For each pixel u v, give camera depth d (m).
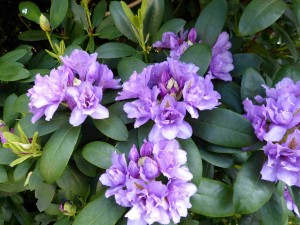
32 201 0.53
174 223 0.30
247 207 0.31
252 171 0.32
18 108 0.38
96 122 0.33
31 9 0.50
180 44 0.44
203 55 0.37
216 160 0.35
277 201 0.35
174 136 0.30
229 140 0.32
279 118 0.30
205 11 0.44
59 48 0.45
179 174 0.29
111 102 0.37
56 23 0.46
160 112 0.31
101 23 0.49
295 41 0.59
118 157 0.30
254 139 0.32
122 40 0.57
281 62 0.59
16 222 0.52
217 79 0.42
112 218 0.31
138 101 0.32
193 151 0.32
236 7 0.47
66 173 0.37
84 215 0.31
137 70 0.38
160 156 0.29
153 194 0.28
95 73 0.35
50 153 0.32
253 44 0.54
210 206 0.33
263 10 0.38
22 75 0.42
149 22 0.43
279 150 0.29
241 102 0.39
